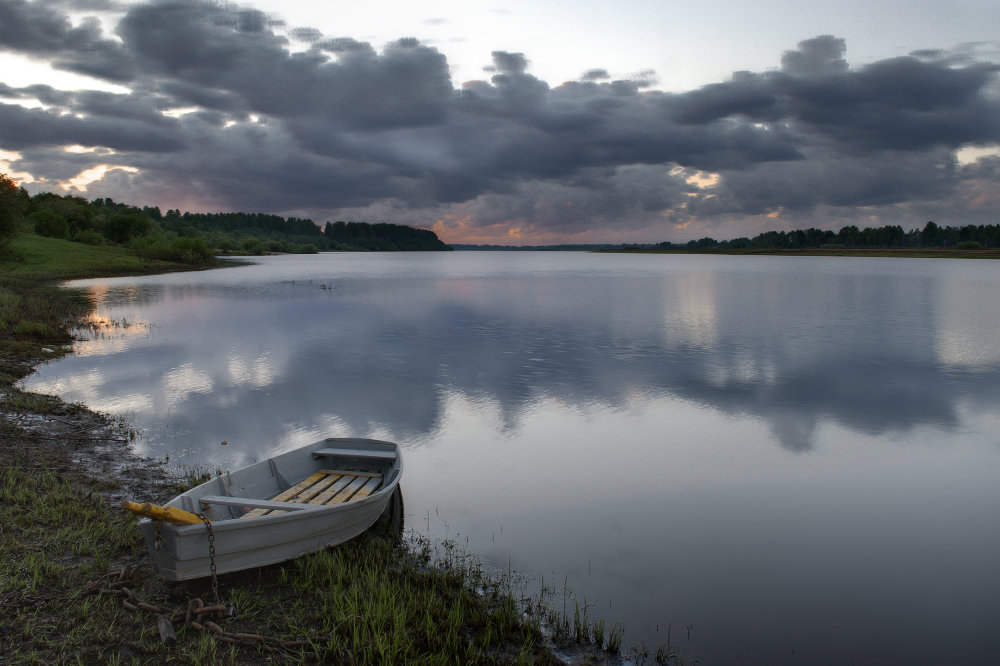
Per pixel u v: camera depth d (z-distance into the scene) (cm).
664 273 10106
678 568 768
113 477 984
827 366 2139
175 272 8406
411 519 897
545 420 1443
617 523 898
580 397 1673
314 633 586
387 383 1827
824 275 9200
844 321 3428
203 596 641
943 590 728
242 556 658
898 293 5444
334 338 2725
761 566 778
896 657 602
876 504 981
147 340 2572
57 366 1991
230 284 6178
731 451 1231
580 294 5391
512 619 627
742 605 688
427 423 1407
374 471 927
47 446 1120
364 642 570
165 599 632
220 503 719
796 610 681
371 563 732
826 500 998
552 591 705
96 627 569
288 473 891
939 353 2414
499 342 2642
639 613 666
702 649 605
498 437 1309
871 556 809
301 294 5075
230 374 1923
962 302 4572
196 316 3459
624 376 1955
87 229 12269
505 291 5728
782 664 584
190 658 537
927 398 1680
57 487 891
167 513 607
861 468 1145
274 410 1495
